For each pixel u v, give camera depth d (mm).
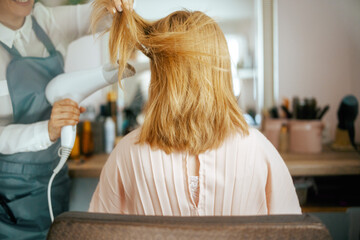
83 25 1142
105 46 1754
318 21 1777
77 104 878
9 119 981
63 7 1118
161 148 653
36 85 1002
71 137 861
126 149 688
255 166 646
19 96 983
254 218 424
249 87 1835
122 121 1762
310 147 1459
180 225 402
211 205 648
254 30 1812
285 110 1586
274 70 1819
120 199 731
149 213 676
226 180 638
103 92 1799
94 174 1243
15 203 988
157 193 660
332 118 1809
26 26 1002
